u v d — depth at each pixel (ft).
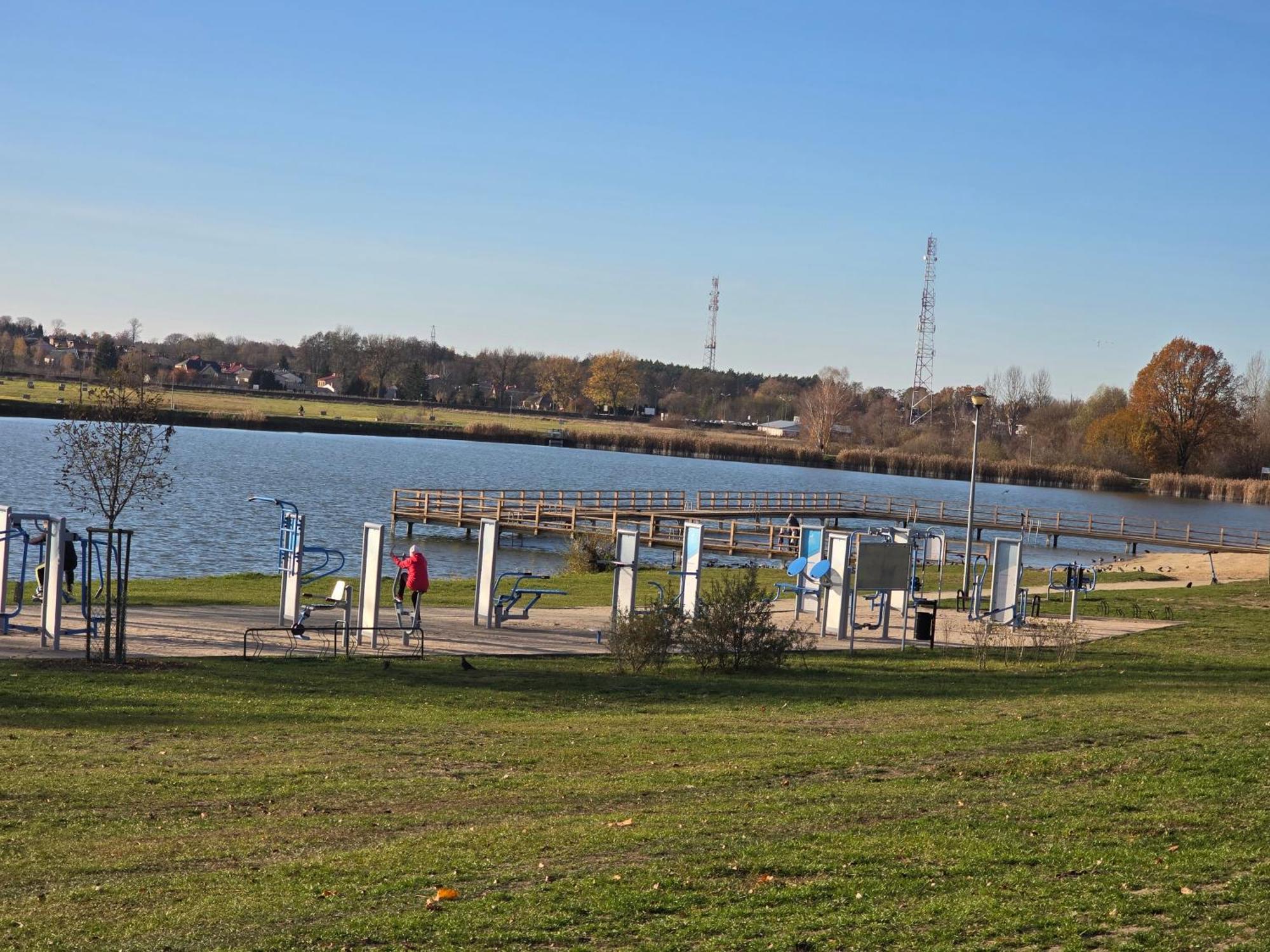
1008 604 83.15
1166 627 85.51
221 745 40.40
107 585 55.11
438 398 628.69
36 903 25.18
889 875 26.27
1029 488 343.67
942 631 81.30
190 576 116.78
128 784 34.65
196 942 22.95
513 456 409.08
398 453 385.70
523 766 38.19
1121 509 273.95
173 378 528.22
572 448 469.98
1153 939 22.30
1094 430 398.83
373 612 64.64
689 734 43.39
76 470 67.72
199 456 299.17
